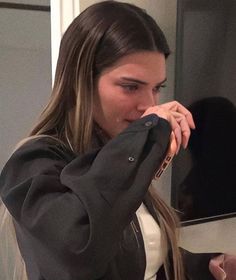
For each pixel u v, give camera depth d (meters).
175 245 1.21
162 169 0.96
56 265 0.87
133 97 1.00
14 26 2.34
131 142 0.90
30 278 0.97
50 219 0.85
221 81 1.52
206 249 1.67
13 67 2.50
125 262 1.02
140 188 0.88
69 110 1.02
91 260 0.84
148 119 0.93
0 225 1.12
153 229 1.16
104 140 1.05
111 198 0.85
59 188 0.90
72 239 0.83
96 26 0.98
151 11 1.52
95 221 0.83
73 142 1.01
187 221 1.51
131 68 0.98
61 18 1.40
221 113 1.53
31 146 0.97
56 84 1.03
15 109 2.55
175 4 1.57
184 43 1.44
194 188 1.52
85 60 0.99
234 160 1.57
